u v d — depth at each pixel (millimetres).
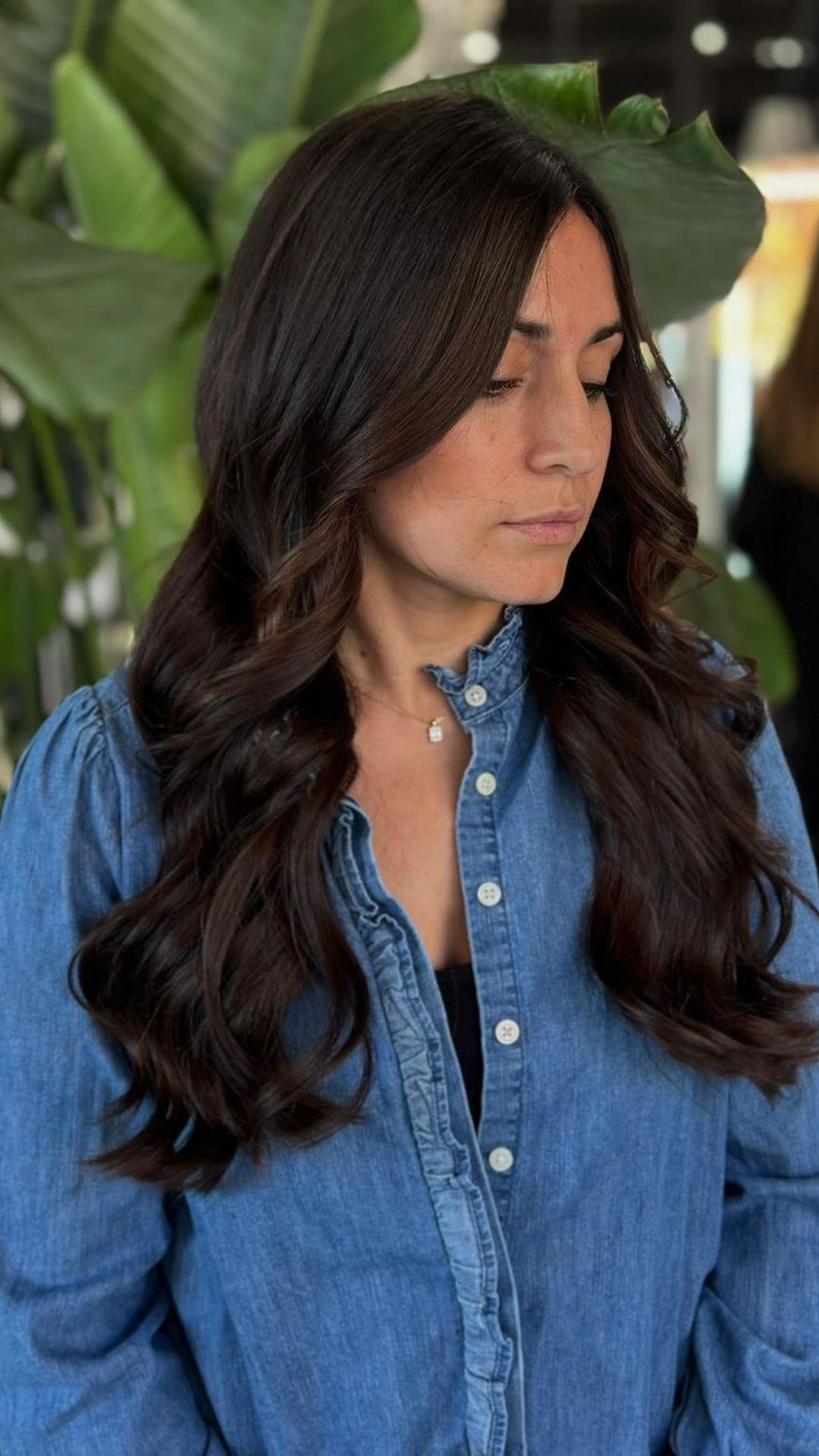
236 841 890
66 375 1504
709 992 934
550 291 823
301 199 859
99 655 1883
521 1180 917
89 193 1601
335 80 1722
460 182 808
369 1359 924
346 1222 912
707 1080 962
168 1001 896
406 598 931
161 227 1596
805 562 2389
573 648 972
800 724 2438
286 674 885
